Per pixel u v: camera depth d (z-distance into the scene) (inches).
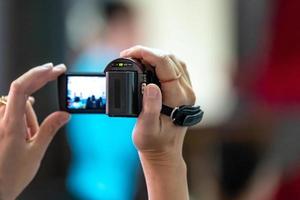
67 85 62.5
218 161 131.0
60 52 186.2
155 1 221.1
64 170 154.8
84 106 62.7
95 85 62.3
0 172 62.1
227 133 132.4
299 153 76.9
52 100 168.1
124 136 135.6
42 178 158.7
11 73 185.9
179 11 225.0
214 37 223.3
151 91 56.0
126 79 57.0
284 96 73.9
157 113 56.5
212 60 222.1
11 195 63.1
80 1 177.6
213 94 209.5
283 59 73.0
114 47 153.6
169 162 59.0
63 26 185.0
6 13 186.4
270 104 75.4
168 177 59.1
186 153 134.0
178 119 57.9
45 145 63.8
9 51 185.9
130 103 57.1
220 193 129.7
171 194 59.2
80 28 176.4
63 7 185.0
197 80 219.1
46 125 63.3
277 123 76.7
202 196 131.8
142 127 57.0
